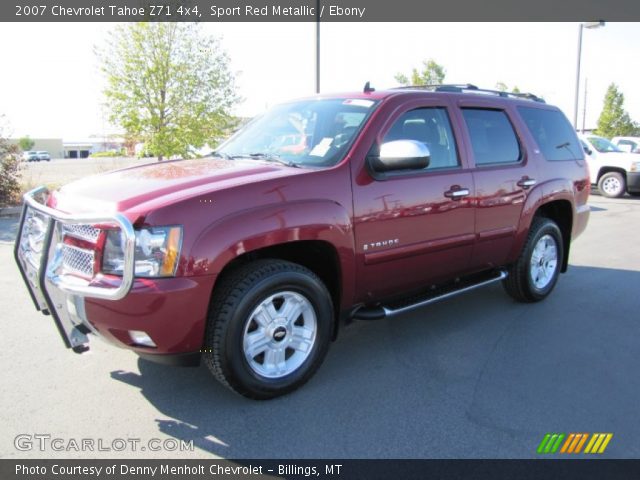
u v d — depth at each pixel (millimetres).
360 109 4070
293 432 3115
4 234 8688
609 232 9859
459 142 4457
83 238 3051
